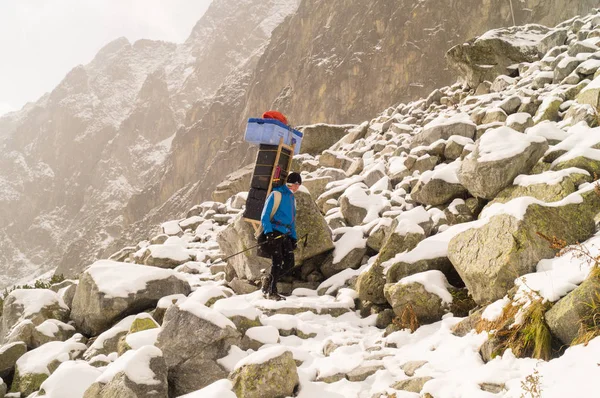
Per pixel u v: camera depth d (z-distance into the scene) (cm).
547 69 1245
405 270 593
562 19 4666
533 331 401
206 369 473
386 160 1198
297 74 7819
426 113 1561
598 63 1013
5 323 736
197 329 482
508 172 648
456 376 409
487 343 427
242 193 1440
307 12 8875
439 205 780
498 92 1334
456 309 529
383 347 512
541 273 449
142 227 10506
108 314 671
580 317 382
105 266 721
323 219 781
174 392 472
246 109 9856
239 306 566
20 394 553
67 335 689
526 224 485
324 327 593
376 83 6250
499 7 5334
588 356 352
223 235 838
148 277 705
